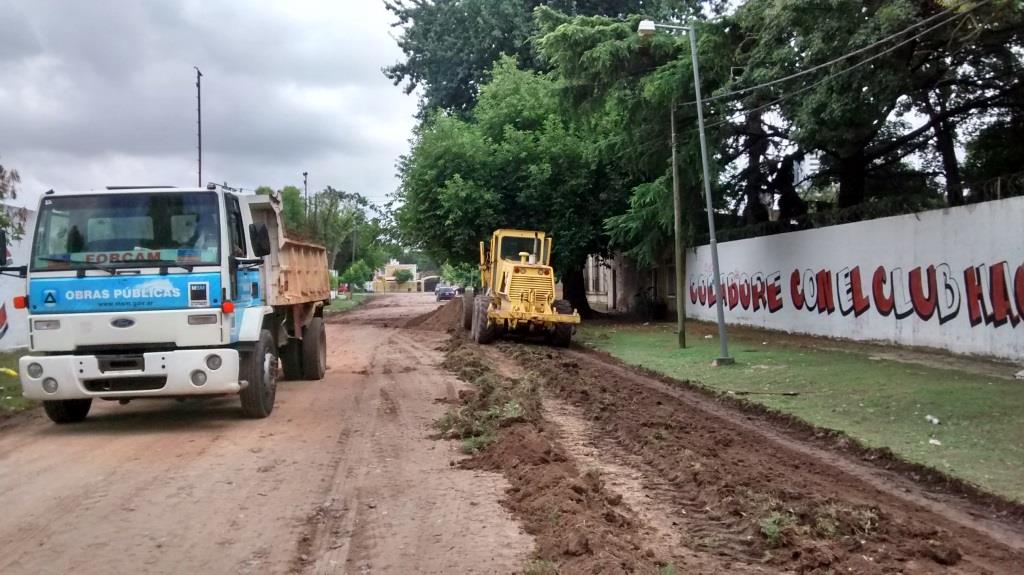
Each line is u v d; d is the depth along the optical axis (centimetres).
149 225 995
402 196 3166
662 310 3284
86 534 606
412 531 612
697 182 2278
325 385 1414
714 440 949
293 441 931
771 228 2403
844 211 2000
